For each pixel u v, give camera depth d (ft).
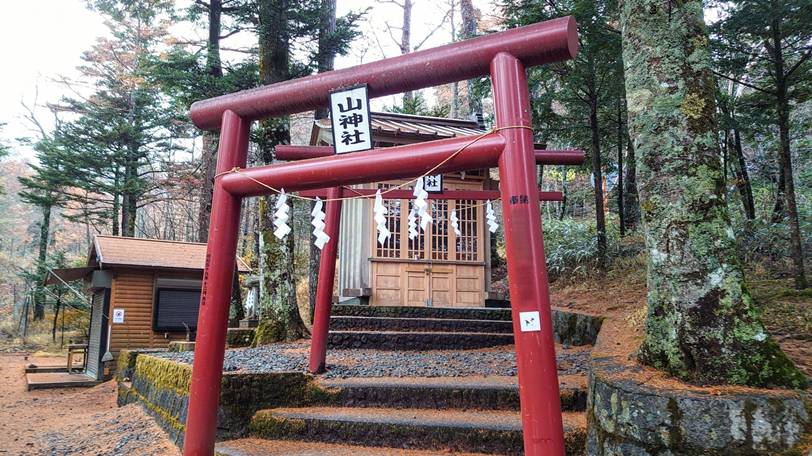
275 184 9.21
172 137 60.59
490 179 27.27
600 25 22.62
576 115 31.35
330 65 30.73
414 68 8.29
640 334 13.16
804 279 15.49
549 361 6.49
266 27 23.97
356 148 8.77
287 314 22.77
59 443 15.62
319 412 12.43
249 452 10.80
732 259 8.29
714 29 19.89
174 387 14.89
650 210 9.09
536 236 6.84
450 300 25.79
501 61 7.55
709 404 7.06
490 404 12.70
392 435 11.22
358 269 25.91
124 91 61.26
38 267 61.93
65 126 57.62
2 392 30.81
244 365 15.57
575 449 10.12
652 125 9.18
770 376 7.57
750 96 23.40
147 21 44.73
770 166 30.45
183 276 37.86
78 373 37.83
